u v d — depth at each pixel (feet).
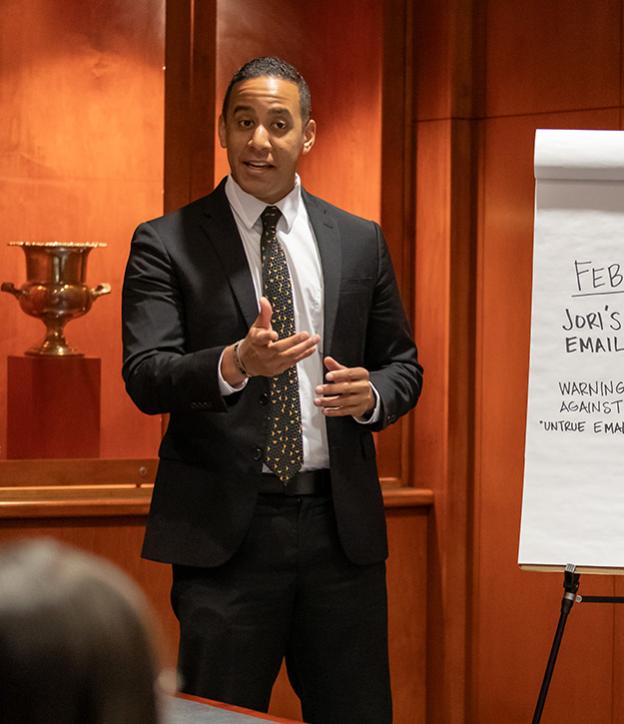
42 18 23.18
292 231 16.39
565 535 17.16
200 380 14.58
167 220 16.28
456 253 24.12
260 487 15.62
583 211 17.48
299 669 16.34
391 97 24.63
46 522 21.97
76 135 23.43
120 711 2.94
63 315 22.80
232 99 16.30
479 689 24.22
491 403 24.08
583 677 23.35
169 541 15.53
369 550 16.03
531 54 23.62
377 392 15.96
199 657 15.49
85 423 23.06
